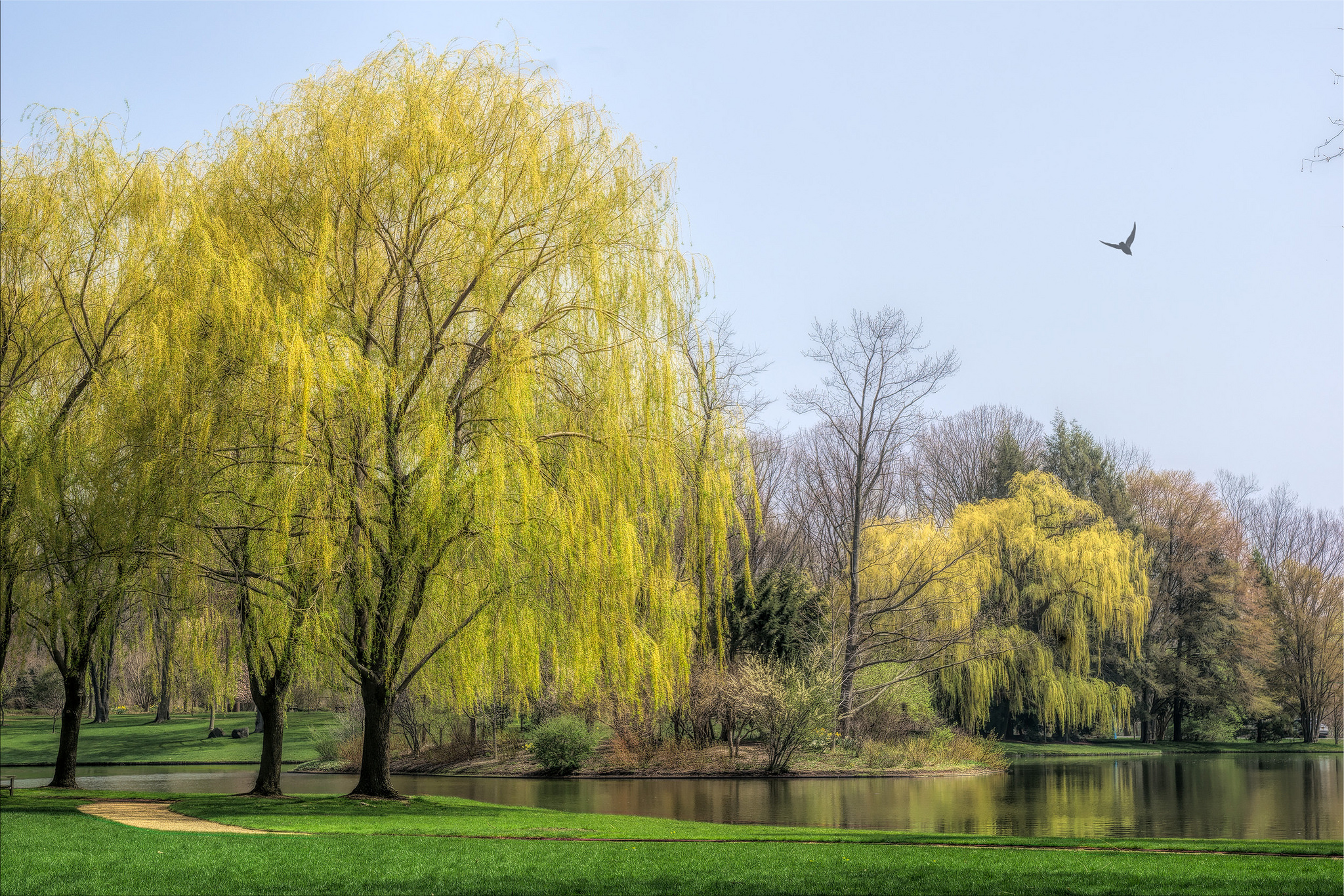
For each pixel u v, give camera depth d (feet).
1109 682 173.78
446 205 62.44
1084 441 226.99
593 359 63.57
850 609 138.62
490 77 64.80
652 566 65.31
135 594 66.59
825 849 44.50
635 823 57.41
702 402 68.85
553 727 118.62
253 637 63.16
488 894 33.27
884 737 130.31
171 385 56.59
